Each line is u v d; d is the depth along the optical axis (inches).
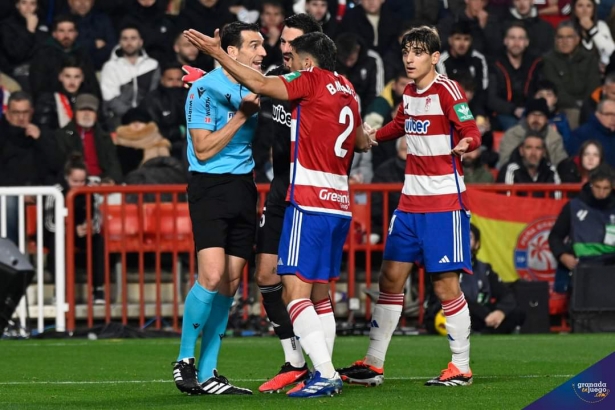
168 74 1852.9
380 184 1630.2
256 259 974.4
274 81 840.9
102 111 1877.5
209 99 885.2
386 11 2006.6
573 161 1830.7
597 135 1903.3
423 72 933.2
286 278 861.2
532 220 1640.0
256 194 917.2
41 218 1567.4
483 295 1598.2
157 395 890.1
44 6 1979.6
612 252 1624.0
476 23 2042.3
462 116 920.9
